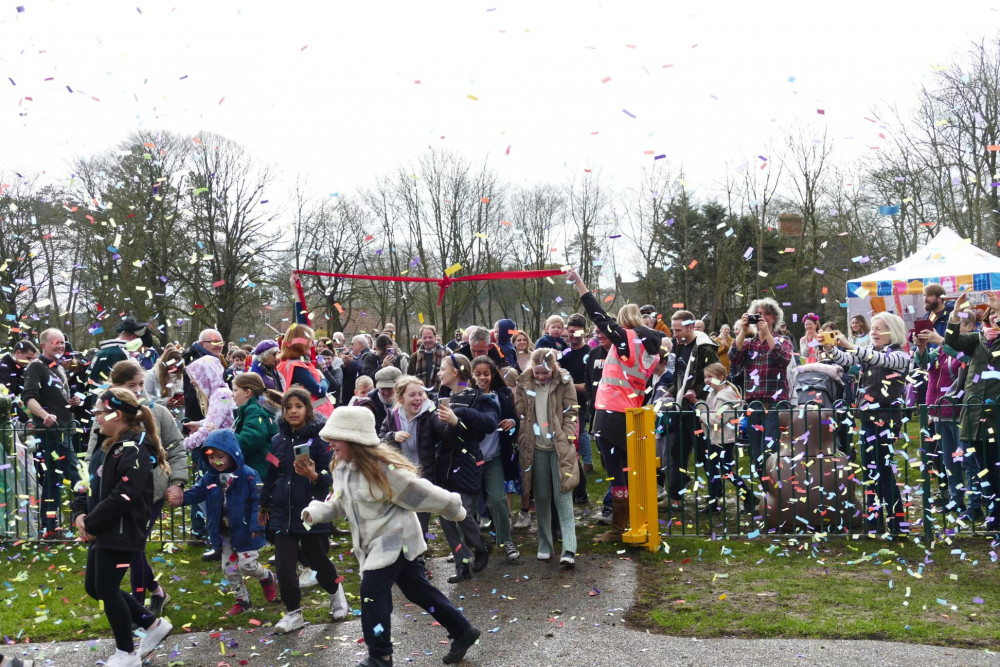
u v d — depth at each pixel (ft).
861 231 86.17
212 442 17.13
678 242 101.45
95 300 68.39
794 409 22.80
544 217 116.26
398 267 111.14
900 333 24.99
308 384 22.20
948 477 22.30
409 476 13.84
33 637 16.58
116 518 14.30
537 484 21.21
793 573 19.07
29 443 23.56
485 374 20.71
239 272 83.66
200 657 15.38
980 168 66.44
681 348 27.37
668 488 23.22
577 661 14.52
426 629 16.48
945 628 15.20
